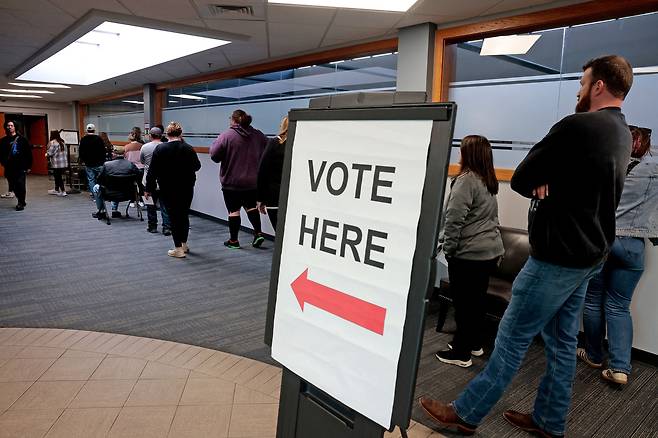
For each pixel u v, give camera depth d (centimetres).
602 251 158
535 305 164
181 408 203
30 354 249
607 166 150
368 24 371
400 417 87
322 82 495
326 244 103
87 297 340
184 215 455
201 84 686
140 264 432
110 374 231
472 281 237
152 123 793
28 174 1355
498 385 175
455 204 226
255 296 354
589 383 239
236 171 484
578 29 298
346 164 101
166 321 301
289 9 343
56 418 193
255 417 198
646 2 261
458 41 366
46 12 376
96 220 647
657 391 233
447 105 84
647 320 265
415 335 86
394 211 91
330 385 100
